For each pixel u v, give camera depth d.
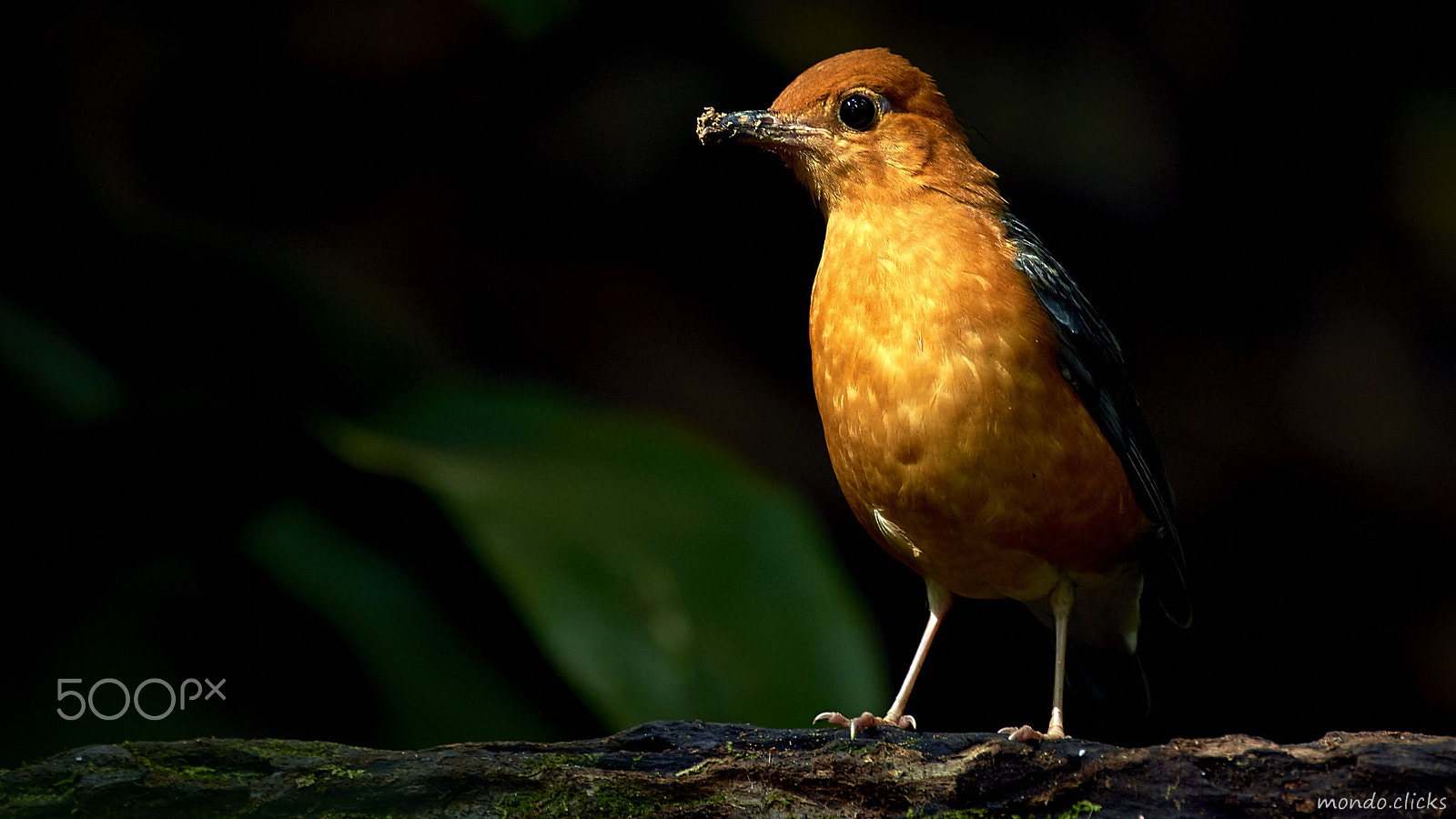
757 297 14.09
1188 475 14.20
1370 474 14.29
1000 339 7.07
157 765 5.85
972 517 7.35
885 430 7.21
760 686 7.96
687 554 8.32
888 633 14.23
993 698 14.41
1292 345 14.70
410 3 12.95
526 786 6.05
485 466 8.53
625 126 13.36
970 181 7.88
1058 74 13.22
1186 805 6.03
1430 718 14.09
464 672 9.23
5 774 5.70
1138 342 14.61
